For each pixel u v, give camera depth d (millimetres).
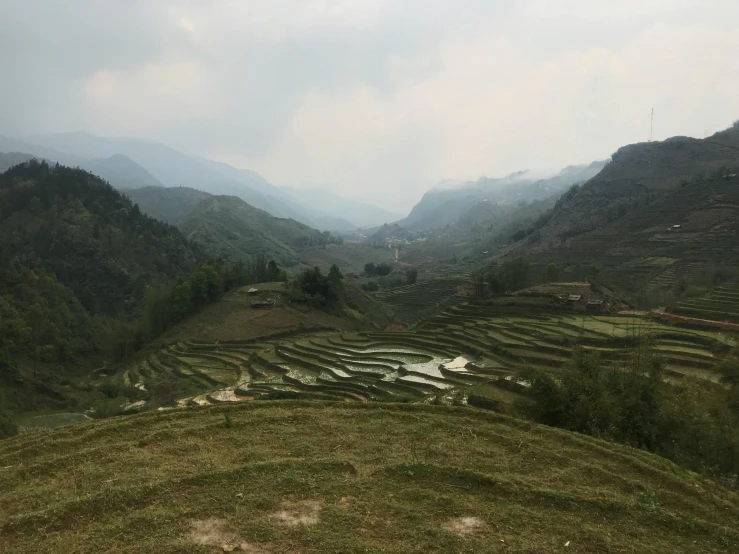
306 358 62812
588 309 68250
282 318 89375
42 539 10609
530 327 61375
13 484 13930
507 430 18375
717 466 19172
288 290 100875
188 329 87938
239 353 73250
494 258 182125
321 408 20766
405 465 13891
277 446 16328
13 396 61406
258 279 116938
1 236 126750
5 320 72812
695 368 41406
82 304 113438
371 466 14492
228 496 12078
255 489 12461
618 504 12227
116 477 13734
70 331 93062
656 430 20797
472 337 62125
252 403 21359
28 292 96062
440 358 57875
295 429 17953
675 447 20594
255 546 10000
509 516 11484
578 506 12156
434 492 12586
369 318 105438
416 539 10305
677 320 55438
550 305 70438
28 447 16547
